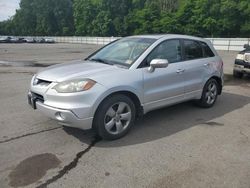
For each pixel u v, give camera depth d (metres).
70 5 84.94
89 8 71.00
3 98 6.77
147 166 3.49
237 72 9.62
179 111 5.77
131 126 4.48
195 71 5.43
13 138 4.30
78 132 4.56
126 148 4.00
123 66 4.48
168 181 3.17
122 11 64.75
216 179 3.21
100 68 4.34
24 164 3.51
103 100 4.06
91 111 3.93
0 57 19.03
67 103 3.84
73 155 3.77
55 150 3.91
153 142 4.21
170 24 47.53
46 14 86.12
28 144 4.09
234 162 3.60
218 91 6.31
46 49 31.06
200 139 4.33
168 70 4.86
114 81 4.11
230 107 6.12
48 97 3.98
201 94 5.76
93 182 3.14
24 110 5.74
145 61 4.59
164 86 4.83
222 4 40.47
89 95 3.88
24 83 8.75
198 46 5.75
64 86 3.88
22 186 3.05
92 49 31.11
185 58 5.35
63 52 25.16
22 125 4.86
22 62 15.55
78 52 25.17
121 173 3.32
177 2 56.38
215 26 41.91
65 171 3.36
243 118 5.36
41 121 5.06
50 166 3.47
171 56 5.09
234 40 26.89
